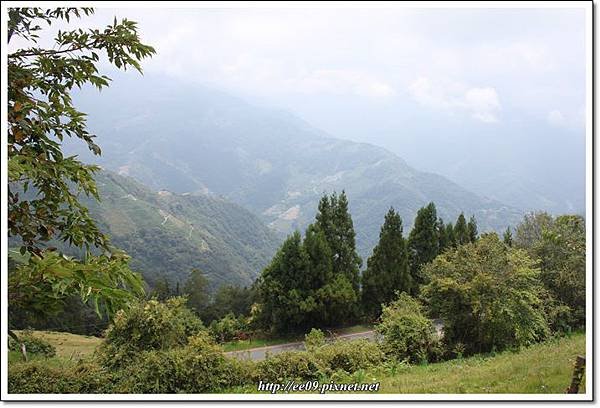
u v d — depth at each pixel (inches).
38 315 113.1
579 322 721.0
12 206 125.6
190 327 551.5
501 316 577.6
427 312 652.7
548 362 371.6
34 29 151.8
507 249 666.2
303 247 1026.7
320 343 616.7
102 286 106.2
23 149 136.6
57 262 105.0
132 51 160.7
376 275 1142.3
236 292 1628.9
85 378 389.7
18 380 370.0
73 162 149.8
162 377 402.3
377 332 618.8
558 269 737.6
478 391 294.5
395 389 344.5
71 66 152.3
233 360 437.7
